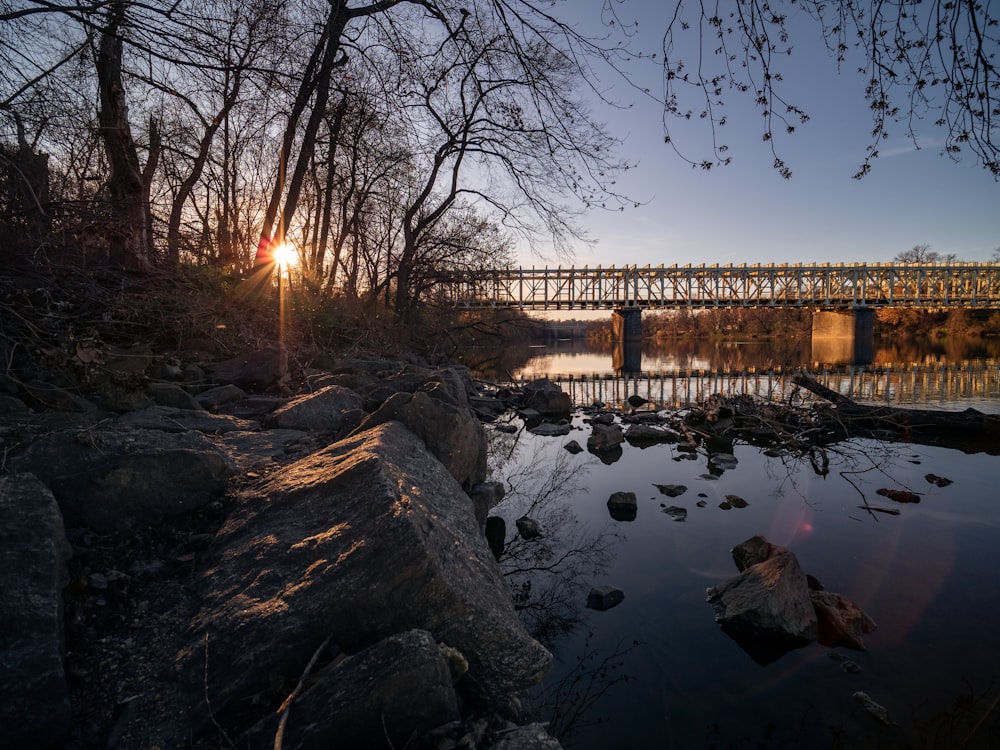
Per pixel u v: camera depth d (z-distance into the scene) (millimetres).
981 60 2887
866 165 3336
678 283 67312
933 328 70938
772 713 3174
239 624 2496
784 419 12344
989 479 8047
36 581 2381
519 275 61094
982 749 2852
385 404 5090
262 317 11289
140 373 5473
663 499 7242
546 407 15422
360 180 22031
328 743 1988
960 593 4508
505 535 5984
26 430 3861
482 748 2164
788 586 4098
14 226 6719
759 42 3178
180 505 3471
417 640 2201
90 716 2152
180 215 15992
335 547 2803
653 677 3520
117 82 9391
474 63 6734
